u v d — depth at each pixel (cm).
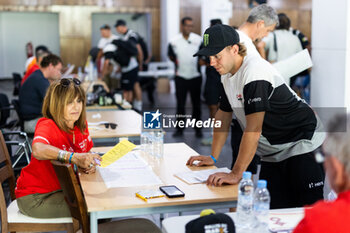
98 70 967
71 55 1509
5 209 273
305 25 1146
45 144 260
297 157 273
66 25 1496
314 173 271
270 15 324
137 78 942
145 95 1291
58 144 270
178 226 194
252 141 252
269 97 257
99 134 393
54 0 1480
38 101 534
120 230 258
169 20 1320
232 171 258
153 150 320
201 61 718
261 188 193
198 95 739
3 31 1555
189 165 295
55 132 270
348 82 458
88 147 301
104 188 249
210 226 173
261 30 328
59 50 1576
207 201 231
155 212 229
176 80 728
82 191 264
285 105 263
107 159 264
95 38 1566
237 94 263
